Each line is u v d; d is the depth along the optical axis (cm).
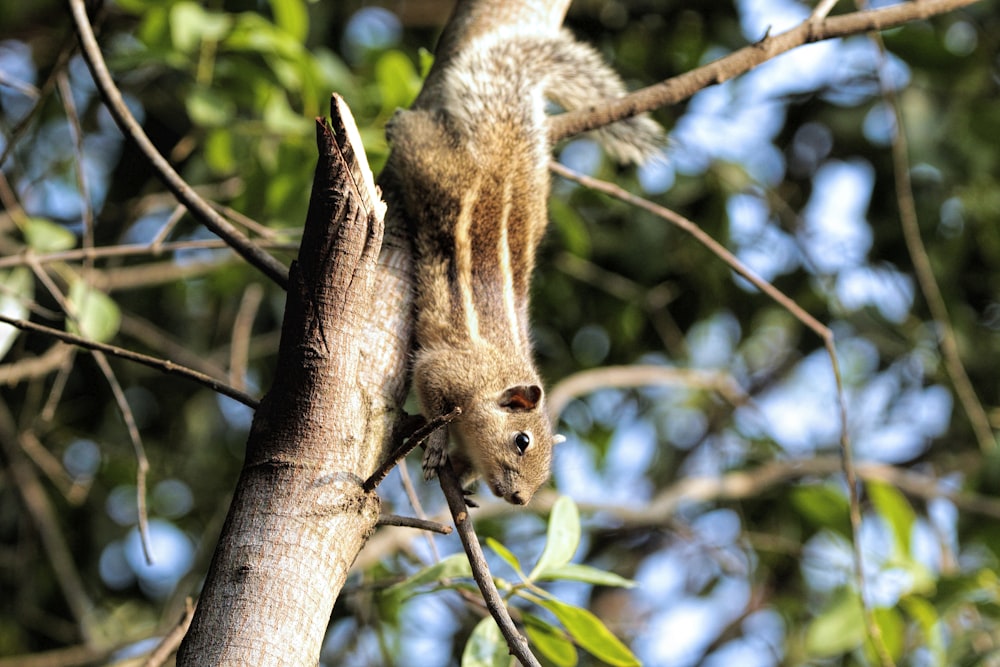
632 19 1398
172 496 1473
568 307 1396
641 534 1638
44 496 1370
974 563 1309
